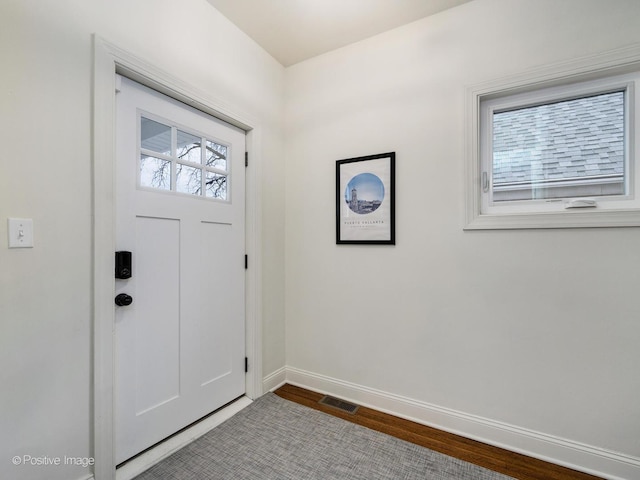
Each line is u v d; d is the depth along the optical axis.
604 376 1.46
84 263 1.23
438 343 1.84
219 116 1.90
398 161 1.97
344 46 2.19
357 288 2.11
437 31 1.86
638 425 1.40
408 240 1.93
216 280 1.91
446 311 1.82
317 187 2.30
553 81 1.58
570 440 1.51
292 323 2.40
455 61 1.80
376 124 2.06
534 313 1.60
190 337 1.74
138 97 1.48
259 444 1.62
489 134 1.79
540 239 1.59
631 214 1.41
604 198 1.53
